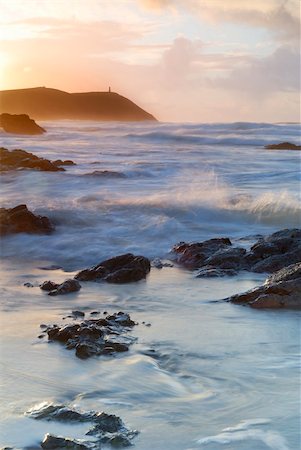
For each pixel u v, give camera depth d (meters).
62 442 4.94
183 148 52.38
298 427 5.31
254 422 5.42
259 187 23.81
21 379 6.41
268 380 6.43
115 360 7.04
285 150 50.00
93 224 16.44
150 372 6.68
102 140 63.78
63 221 16.66
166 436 5.18
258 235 15.35
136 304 9.68
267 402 5.86
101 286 10.88
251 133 69.19
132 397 6.00
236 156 42.91
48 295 10.19
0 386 6.20
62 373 6.60
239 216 17.70
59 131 84.44
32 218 15.47
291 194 20.97
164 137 64.50
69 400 5.91
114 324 8.38
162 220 16.44
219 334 8.06
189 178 27.58
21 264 13.00
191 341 7.75
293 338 7.89
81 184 25.20
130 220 16.83
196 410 5.69
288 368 6.78
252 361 7.03
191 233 15.90
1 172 28.42
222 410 5.69
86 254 13.73
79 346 7.20
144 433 5.24
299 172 29.45
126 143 59.38
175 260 13.12
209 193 21.48
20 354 7.19
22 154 32.59
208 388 6.23
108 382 6.38
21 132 74.75
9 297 10.02
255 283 11.02
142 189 23.36
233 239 14.98
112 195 21.25
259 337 7.93
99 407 5.76
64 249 14.09
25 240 14.70
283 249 12.45
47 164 30.66
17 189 23.72
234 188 23.41
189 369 6.79
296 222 17.33
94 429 5.24
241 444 5.02
